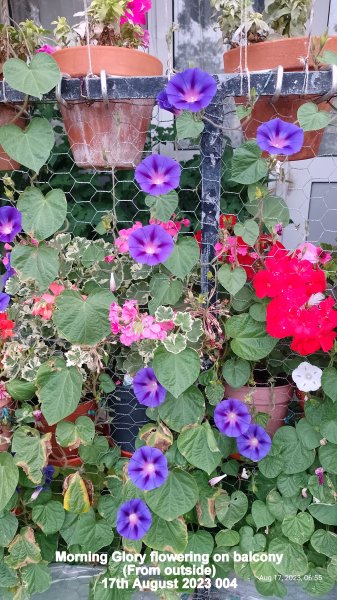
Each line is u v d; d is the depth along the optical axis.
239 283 0.61
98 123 0.63
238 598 0.77
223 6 0.69
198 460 0.65
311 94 0.59
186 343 0.63
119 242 0.69
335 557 0.69
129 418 0.80
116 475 0.72
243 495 0.70
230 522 0.70
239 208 1.04
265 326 0.64
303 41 0.59
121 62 0.62
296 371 0.65
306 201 1.12
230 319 0.64
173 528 0.68
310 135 0.66
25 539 0.70
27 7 1.27
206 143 0.61
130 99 0.61
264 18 0.70
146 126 0.68
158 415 0.67
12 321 0.69
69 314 0.62
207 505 0.70
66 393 0.64
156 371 0.61
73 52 0.61
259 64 0.62
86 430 0.67
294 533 0.69
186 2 1.20
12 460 0.67
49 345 0.79
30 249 0.62
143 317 0.62
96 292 0.63
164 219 0.61
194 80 0.55
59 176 1.12
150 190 0.58
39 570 0.72
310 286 0.62
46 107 0.87
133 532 0.65
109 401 0.80
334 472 0.66
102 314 0.62
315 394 0.73
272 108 0.63
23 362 0.67
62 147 1.12
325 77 0.57
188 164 1.11
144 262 0.59
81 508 0.68
